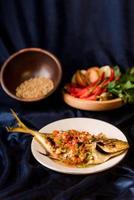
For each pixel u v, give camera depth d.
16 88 1.31
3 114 1.22
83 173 0.92
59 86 1.32
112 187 0.93
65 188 0.92
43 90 1.27
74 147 0.98
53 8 1.37
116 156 0.96
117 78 1.30
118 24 1.39
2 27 1.39
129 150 1.04
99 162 0.95
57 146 1.00
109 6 1.37
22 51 1.33
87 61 1.46
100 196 0.91
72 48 1.44
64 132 1.05
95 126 1.10
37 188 0.92
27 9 1.37
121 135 1.06
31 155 1.04
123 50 1.43
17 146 1.10
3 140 1.12
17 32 1.40
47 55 1.33
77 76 1.34
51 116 1.22
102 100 1.22
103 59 1.45
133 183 0.93
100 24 1.41
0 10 1.37
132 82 1.27
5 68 1.31
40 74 1.36
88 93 1.24
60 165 0.95
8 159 1.02
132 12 1.37
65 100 1.26
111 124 1.14
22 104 1.25
